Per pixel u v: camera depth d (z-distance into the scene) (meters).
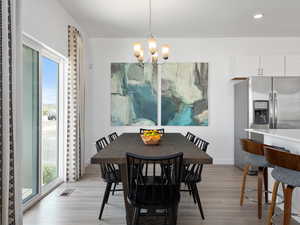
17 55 2.23
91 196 3.36
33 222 2.59
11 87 2.10
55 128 4.00
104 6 3.74
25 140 3.00
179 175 1.95
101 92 5.39
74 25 4.30
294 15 4.09
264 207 2.97
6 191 1.98
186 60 5.38
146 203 1.90
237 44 5.34
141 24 4.50
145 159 1.88
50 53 3.62
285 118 4.54
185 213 2.82
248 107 4.58
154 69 5.35
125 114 5.37
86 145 5.15
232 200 3.22
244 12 3.96
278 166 2.00
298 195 2.58
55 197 3.32
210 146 5.37
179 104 5.36
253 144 2.65
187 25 4.56
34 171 3.23
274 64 5.00
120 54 5.38
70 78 4.02
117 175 2.75
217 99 5.38
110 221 2.61
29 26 2.77
